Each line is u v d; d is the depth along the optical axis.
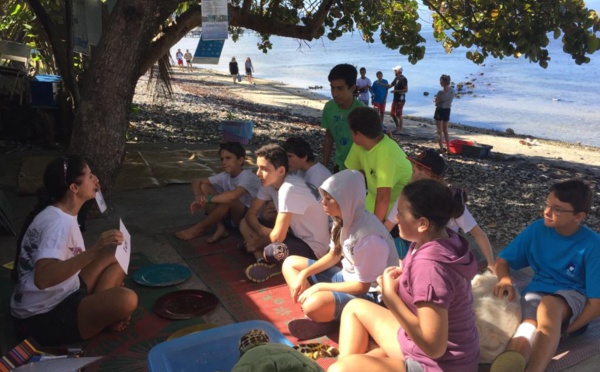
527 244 3.52
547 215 3.28
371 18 7.99
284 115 17.25
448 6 7.47
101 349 3.31
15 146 8.32
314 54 60.84
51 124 8.49
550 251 3.37
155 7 5.20
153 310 3.78
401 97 15.41
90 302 3.26
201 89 24.48
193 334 2.97
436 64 44.53
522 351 2.99
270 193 4.67
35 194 6.32
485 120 20.02
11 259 4.57
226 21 5.15
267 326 3.07
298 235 4.34
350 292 3.48
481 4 6.91
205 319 3.69
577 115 21.02
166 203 6.21
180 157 8.10
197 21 6.35
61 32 8.37
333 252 3.61
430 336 2.33
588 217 7.14
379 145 4.11
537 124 19.27
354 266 3.44
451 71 37.97
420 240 2.52
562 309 3.17
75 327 3.26
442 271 2.35
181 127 11.29
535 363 3.01
